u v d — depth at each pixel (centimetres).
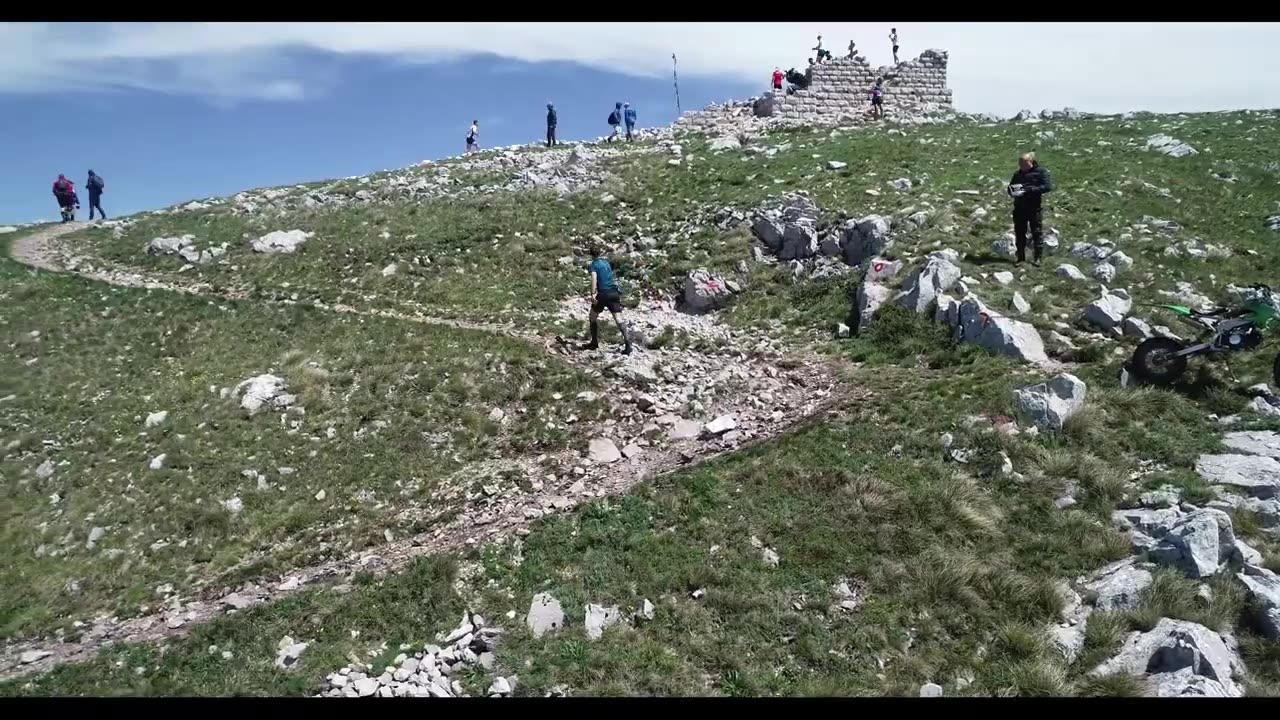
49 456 1752
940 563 1188
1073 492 1298
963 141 3578
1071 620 1095
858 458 1427
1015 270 2048
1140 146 3328
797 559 1235
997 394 1529
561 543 1314
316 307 2439
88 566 1435
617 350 2052
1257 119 3925
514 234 2911
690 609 1154
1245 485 1244
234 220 3319
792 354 1944
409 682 1062
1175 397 1484
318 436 1761
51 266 2878
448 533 1414
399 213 3206
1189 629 990
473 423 1767
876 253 2306
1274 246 2283
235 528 1503
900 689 1018
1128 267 2072
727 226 2772
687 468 1486
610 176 3503
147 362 2111
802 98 5203
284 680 1081
